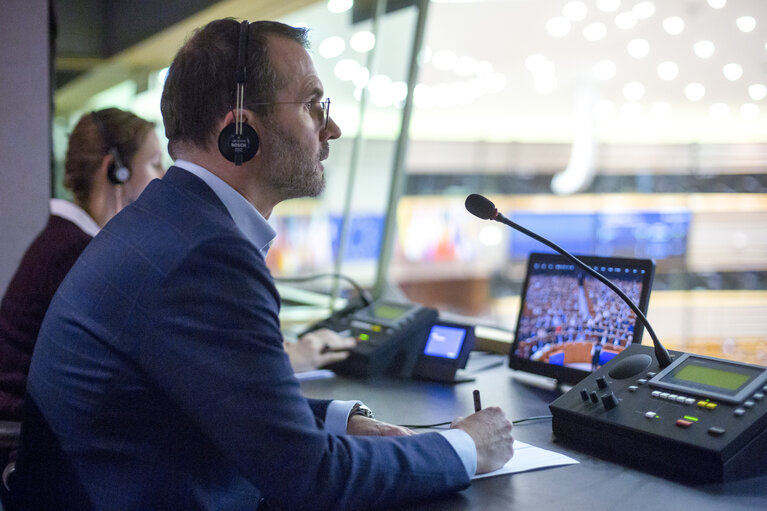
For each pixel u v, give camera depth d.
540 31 8.38
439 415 1.39
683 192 9.83
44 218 2.43
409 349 1.82
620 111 10.69
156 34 3.52
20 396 1.49
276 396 0.84
